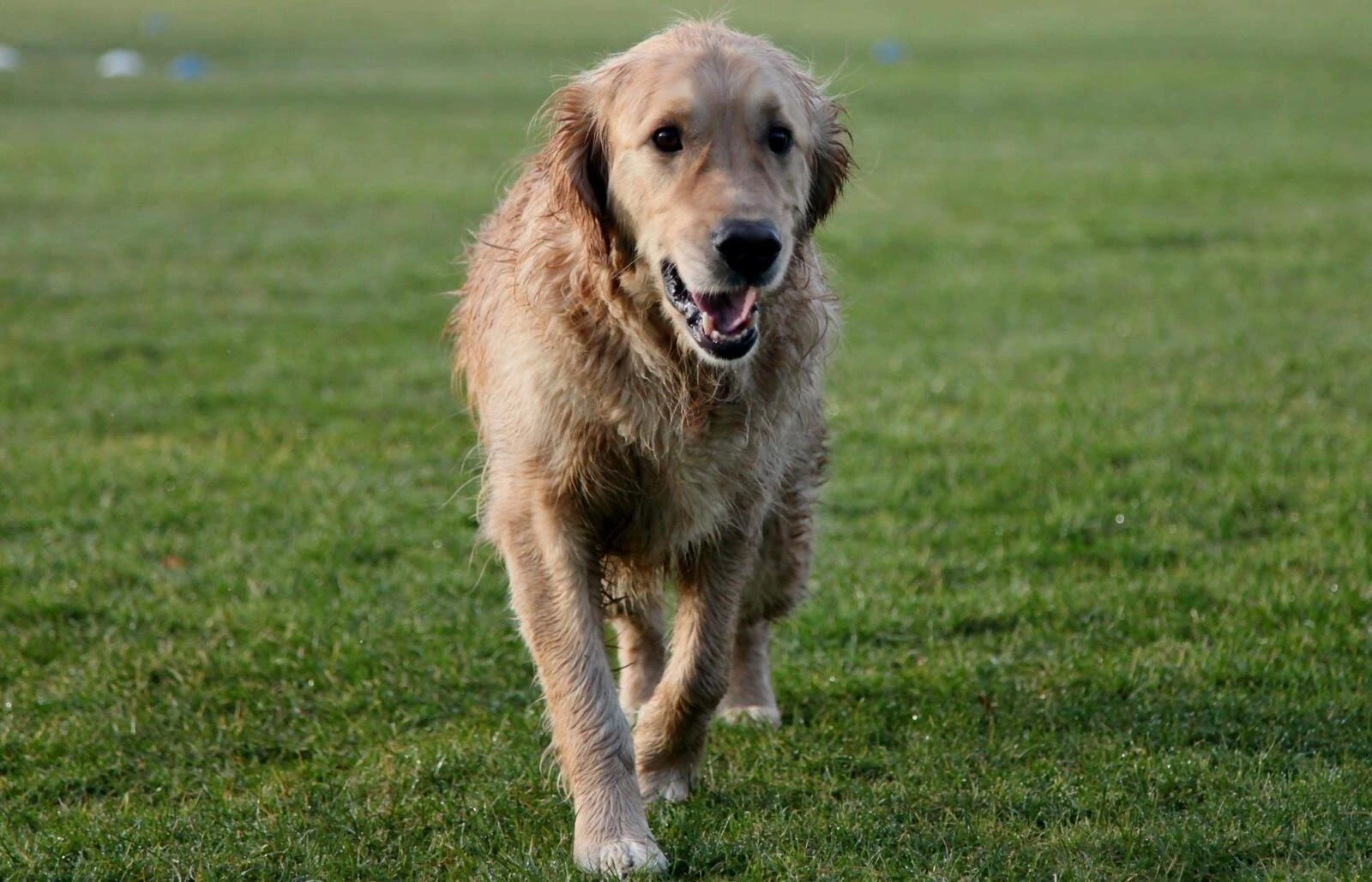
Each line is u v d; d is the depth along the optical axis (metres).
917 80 42.19
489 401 7.30
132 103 37.03
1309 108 35.69
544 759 7.13
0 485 11.04
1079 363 14.56
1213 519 10.31
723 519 6.94
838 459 11.76
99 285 18.12
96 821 6.67
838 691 8.13
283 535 10.34
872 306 17.33
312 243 21.06
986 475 11.42
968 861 6.24
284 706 7.96
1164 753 7.25
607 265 6.64
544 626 6.71
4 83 40.03
